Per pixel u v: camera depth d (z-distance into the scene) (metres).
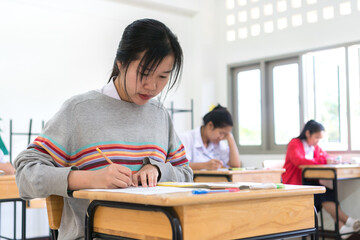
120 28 5.08
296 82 5.03
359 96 4.54
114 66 1.37
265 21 5.25
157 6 5.33
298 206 1.16
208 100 5.60
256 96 5.40
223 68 5.66
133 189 1.09
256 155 5.33
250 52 5.39
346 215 4.28
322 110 4.82
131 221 1.04
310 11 4.86
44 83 4.52
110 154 1.29
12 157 4.29
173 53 1.19
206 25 5.63
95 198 1.05
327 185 4.61
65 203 1.29
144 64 1.16
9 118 4.30
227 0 5.65
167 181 1.35
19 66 4.39
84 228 1.17
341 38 4.61
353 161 4.42
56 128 1.26
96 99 1.33
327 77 4.78
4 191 2.60
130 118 1.35
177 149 1.51
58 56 4.63
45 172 1.16
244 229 1.03
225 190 1.01
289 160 4.41
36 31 4.50
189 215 0.93
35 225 4.44
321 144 4.82
